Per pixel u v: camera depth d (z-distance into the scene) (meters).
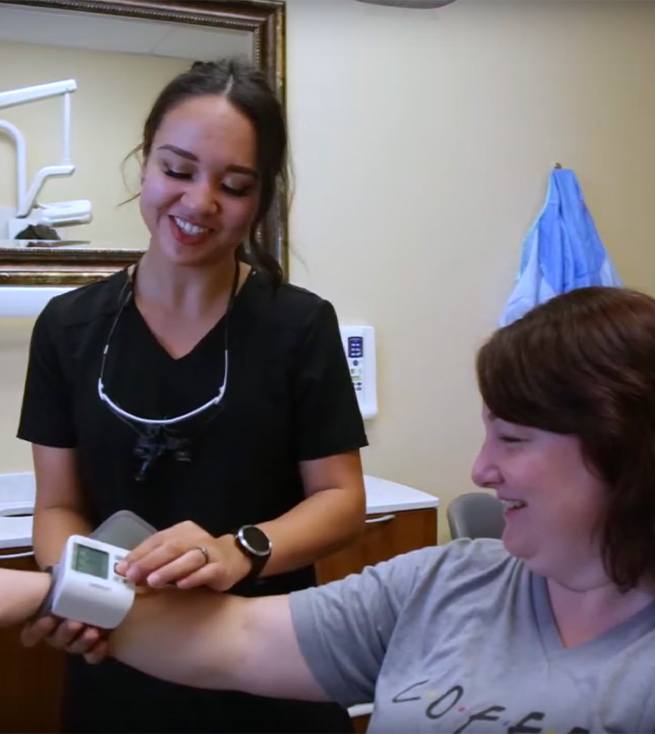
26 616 0.92
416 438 2.46
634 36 2.68
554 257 2.50
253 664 0.97
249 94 1.10
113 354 1.20
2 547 1.59
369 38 2.35
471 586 0.90
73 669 1.20
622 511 0.75
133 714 1.15
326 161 2.31
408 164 2.41
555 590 0.85
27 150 2.03
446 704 0.81
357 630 0.95
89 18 2.05
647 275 2.75
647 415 0.74
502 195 2.53
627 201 2.70
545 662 0.80
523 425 0.78
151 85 2.13
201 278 1.16
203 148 1.07
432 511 1.94
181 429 1.16
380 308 2.40
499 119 2.52
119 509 1.20
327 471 1.23
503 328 0.83
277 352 1.19
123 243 2.12
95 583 0.90
